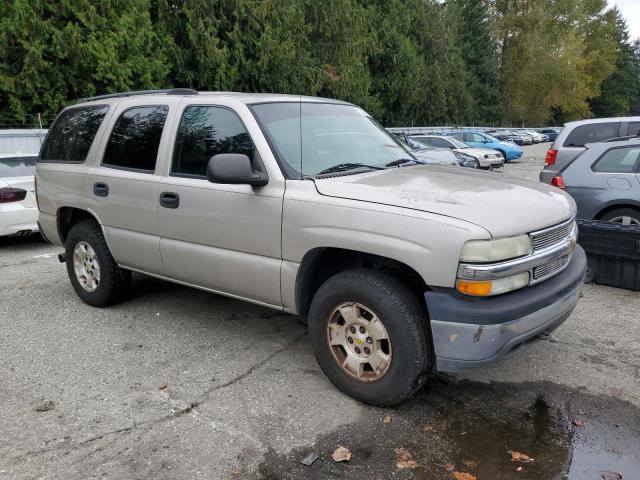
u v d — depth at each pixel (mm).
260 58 24578
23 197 7875
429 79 45500
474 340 2959
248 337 4539
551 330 3383
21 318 5031
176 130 4250
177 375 3895
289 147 3779
